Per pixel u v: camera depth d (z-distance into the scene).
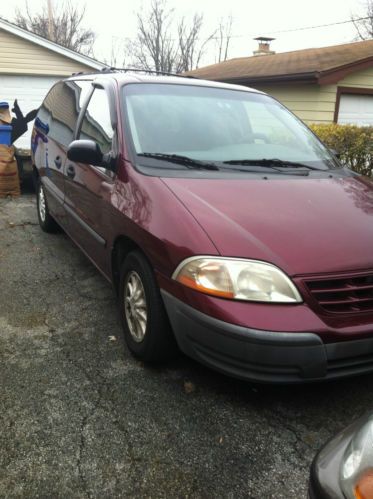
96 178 3.53
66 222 4.54
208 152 3.38
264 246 2.42
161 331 2.77
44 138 5.24
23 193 8.04
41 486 2.07
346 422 2.54
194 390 2.76
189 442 2.36
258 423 2.51
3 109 7.54
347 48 14.33
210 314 2.35
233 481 2.14
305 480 2.15
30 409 2.55
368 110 12.12
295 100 12.00
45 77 12.43
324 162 3.71
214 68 18.00
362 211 2.88
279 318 2.28
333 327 2.32
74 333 3.38
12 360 3.01
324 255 2.43
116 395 2.70
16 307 3.76
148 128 3.39
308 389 2.80
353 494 1.36
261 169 3.31
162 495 2.05
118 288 3.42
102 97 3.91
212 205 2.69
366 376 2.95
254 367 2.31
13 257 4.91
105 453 2.27
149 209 2.78
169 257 2.55
